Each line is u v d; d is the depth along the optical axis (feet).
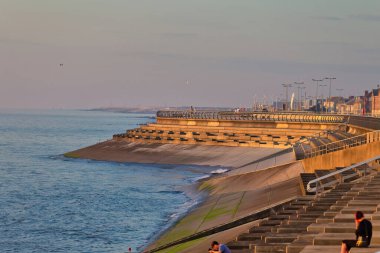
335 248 107.24
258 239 136.87
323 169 248.73
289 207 168.86
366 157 244.22
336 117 608.19
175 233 209.26
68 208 287.07
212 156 484.74
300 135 546.26
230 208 225.56
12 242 216.13
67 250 203.82
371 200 148.66
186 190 331.16
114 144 581.53
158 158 505.25
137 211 273.13
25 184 383.65
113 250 201.87
